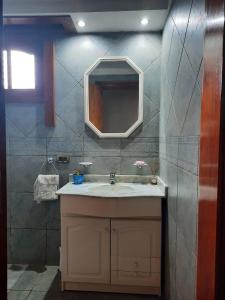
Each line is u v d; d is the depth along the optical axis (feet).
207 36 2.39
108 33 6.90
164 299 5.65
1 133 2.21
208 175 2.30
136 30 6.78
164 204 5.67
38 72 6.98
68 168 7.14
